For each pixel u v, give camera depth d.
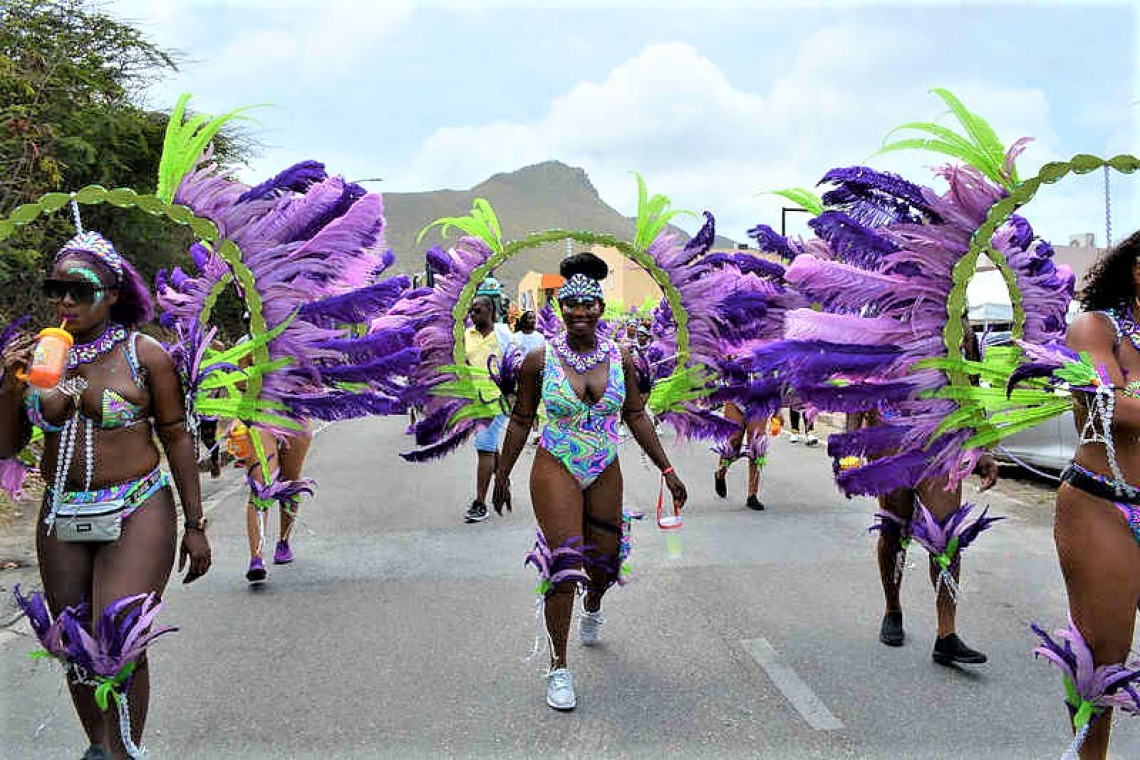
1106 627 2.79
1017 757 3.26
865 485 3.71
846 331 3.65
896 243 3.71
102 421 2.86
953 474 3.69
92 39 11.64
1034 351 2.82
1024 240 3.92
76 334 2.89
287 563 6.08
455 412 4.58
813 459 10.70
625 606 5.04
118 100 12.07
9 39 10.71
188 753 3.35
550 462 3.87
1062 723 3.53
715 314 4.47
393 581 5.62
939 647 4.12
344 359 3.90
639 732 3.49
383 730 3.53
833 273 3.66
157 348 3.00
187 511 3.04
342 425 15.70
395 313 4.55
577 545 3.78
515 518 7.52
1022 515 7.42
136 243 12.95
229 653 4.38
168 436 3.03
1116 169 3.14
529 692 3.88
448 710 3.71
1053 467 8.27
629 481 9.25
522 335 7.96
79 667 2.70
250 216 3.66
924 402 3.67
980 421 3.60
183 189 3.53
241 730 3.54
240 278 3.71
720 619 4.81
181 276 4.11
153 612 2.76
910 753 3.30
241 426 5.53
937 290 3.59
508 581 5.60
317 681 4.02
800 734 3.46
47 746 3.42
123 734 2.77
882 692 3.84
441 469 10.41
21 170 9.28
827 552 6.25
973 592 5.28
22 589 5.29
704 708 3.70
